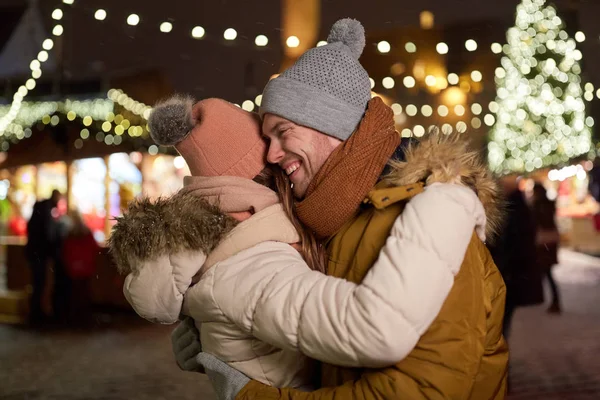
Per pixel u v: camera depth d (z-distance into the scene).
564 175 17.97
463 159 1.57
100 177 12.64
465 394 1.43
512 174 6.11
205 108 1.74
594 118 10.52
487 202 1.66
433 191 1.43
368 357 1.35
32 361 7.17
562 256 18.34
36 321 9.94
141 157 12.71
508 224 6.33
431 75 8.59
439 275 1.35
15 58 11.73
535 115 9.80
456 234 1.38
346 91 1.65
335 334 1.37
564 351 6.84
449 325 1.42
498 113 9.37
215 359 1.64
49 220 10.02
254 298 1.48
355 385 1.46
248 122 1.75
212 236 1.56
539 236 9.39
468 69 8.98
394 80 8.64
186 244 1.54
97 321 9.84
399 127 8.70
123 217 1.62
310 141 1.64
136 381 6.20
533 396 5.32
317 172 1.60
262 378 1.60
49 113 10.49
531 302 6.39
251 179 1.73
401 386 1.41
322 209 1.55
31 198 14.81
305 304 1.41
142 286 1.59
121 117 10.25
